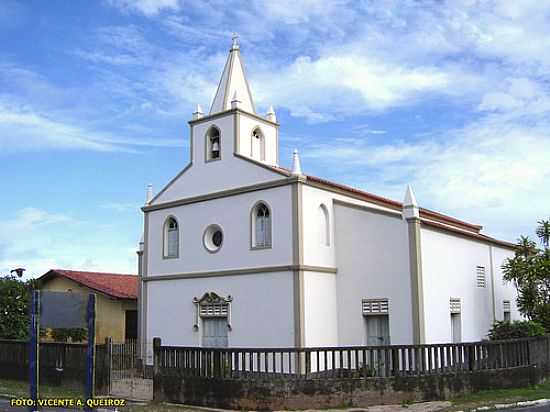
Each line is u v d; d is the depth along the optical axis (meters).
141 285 30.06
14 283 30.55
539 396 19.28
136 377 24.16
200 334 26.44
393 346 18.47
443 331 24.36
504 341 20.94
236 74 28.72
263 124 28.23
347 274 24.83
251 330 24.62
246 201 25.64
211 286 26.31
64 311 11.23
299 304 23.25
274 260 24.28
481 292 28.02
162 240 28.67
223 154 26.98
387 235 23.97
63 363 22.55
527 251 28.73
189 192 28.02
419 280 23.00
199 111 28.45
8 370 25.00
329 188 25.64
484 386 19.83
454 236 26.25
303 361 18.59
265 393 17.38
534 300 27.97
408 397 18.22
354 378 17.81
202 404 18.20
